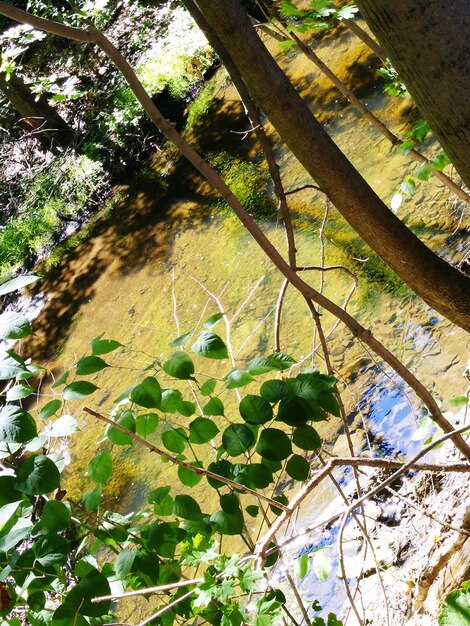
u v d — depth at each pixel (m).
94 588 1.52
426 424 2.44
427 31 1.13
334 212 6.52
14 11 1.59
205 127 9.66
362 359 4.77
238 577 1.59
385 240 1.85
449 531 2.52
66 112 11.69
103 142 10.56
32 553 1.49
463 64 1.15
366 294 5.35
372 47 2.76
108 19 12.41
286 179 7.59
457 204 5.33
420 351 4.46
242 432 1.61
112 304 8.11
